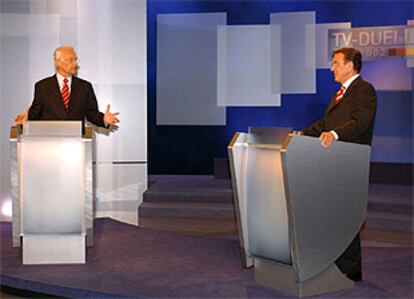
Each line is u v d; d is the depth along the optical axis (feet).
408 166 29.71
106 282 15.52
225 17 32.09
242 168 15.06
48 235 17.21
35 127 16.89
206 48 32.45
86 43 26.20
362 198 14.53
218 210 26.50
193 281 15.60
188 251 18.85
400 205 24.75
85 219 17.20
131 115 26.76
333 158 13.99
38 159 16.94
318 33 30.86
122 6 26.35
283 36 31.50
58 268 16.84
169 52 32.73
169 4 32.86
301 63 31.32
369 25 30.71
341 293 14.56
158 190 28.25
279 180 14.10
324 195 13.93
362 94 14.65
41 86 19.03
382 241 21.83
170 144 34.04
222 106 32.60
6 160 25.41
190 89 32.81
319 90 31.53
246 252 15.35
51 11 25.75
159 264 17.29
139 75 26.58
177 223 25.44
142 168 27.22
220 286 15.15
